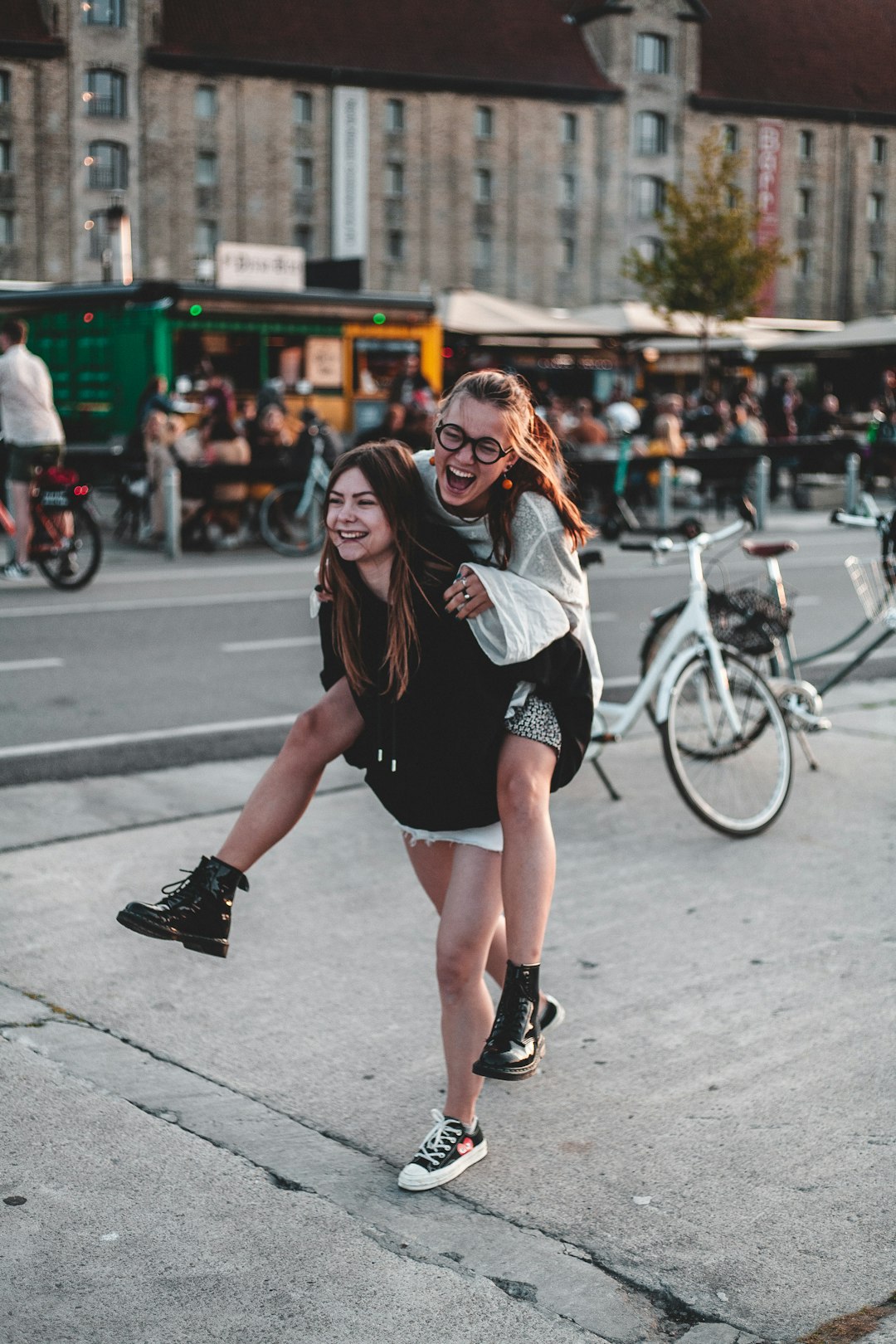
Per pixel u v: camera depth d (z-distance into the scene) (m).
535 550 2.96
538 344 32.41
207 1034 3.74
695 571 5.65
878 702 8.00
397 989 4.04
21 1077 3.46
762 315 57.00
